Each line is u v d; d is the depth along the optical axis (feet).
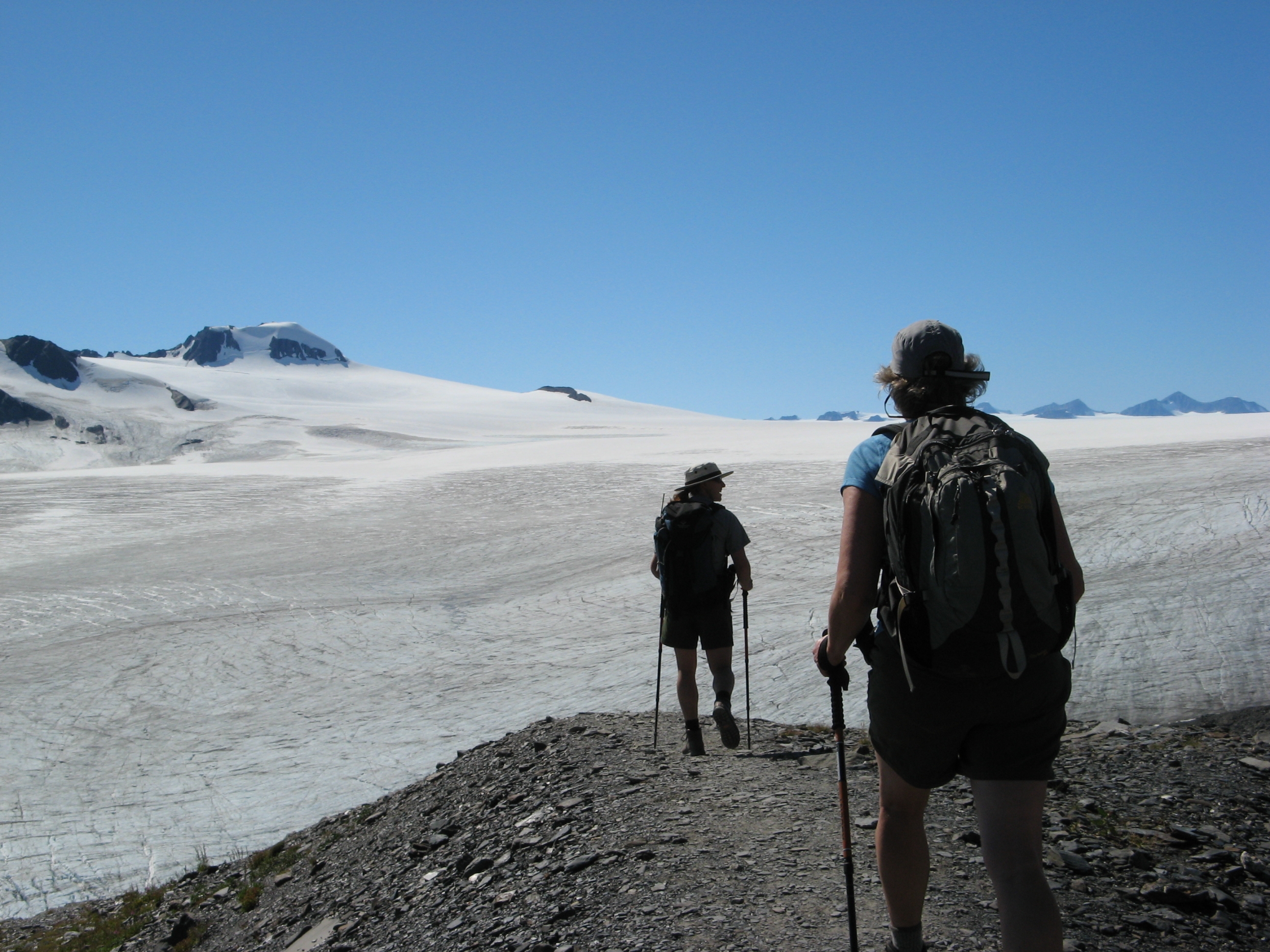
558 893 11.19
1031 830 6.44
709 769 16.07
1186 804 13.74
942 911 9.47
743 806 13.50
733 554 18.13
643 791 14.88
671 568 17.99
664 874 10.89
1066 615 6.45
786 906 9.66
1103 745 17.53
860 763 16.22
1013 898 6.23
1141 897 10.50
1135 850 11.80
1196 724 25.43
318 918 14.98
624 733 20.98
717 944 8.91
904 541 6.50
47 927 23.15
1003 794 6.49
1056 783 14.60
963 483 6.21
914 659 6.50
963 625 6.16
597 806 14.44
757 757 17.20
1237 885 11.05
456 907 12.28
